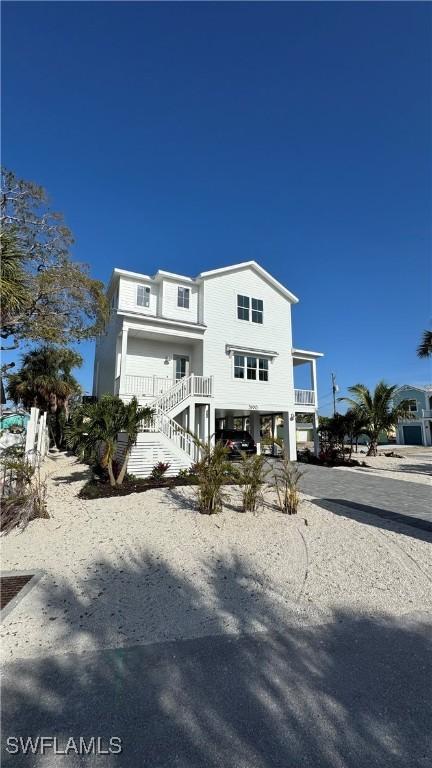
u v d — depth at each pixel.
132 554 5.23
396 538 5.91
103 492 9.23
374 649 3.04
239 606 3.80
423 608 3.76
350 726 2.18
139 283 18.98
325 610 3.72
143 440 11.84
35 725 2.19
